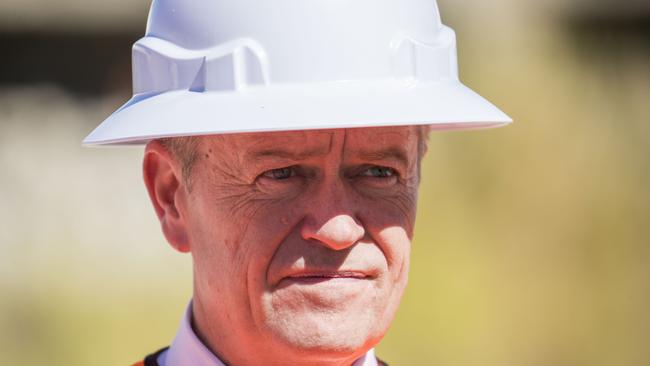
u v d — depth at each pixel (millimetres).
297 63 5969
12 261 21578
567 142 18688
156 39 6516
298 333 6113
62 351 19266
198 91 6188
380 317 6301
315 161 6102
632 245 18281
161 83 6406
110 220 23578
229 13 6133
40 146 26578
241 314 6359
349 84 5980
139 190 24484
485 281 17344
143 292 20984
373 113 5863
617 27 22391
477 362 17141
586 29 21859
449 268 17266
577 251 18125
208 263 6520
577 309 17781
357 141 6117
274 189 6184
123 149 25141
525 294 17547
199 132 5887
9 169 24844
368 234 6227
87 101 29266
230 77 6051
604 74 20828
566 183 18359
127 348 19266
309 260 6102
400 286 6480
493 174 18219
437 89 6277
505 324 17359
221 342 6648
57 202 23875
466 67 19172
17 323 19688
